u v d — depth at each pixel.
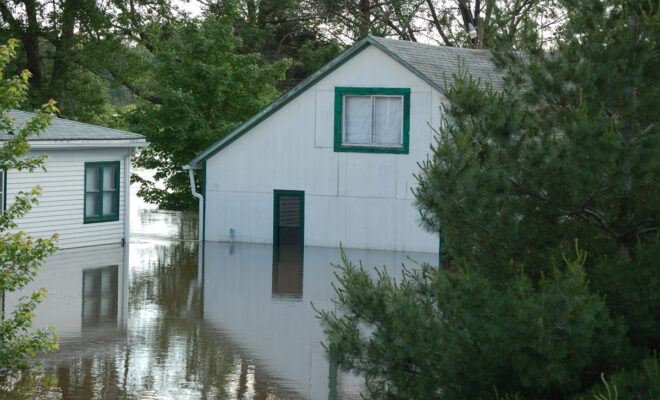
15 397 10.40
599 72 7.72
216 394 10.75
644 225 7.78
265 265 21.27
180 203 34.22
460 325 7.35
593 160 7.29
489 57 8.86
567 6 8.23
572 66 7.95
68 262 21.17
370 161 23.73
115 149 24.66
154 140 30.33
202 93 30.89
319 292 17.84
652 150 7.22
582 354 6.82
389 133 23.59
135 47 42.56
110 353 12.68
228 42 31.61
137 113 31.00
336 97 23.89
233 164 25.31
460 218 7.88
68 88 38.94
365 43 23.30
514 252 7.83
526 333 6.70
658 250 7.29
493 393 7.33
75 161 23.31
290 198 24.91
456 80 8.39
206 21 31.67
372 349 7.82
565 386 7.05
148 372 11.70
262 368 12.01
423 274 8.38
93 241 24.17
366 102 23.75
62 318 15.01
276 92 33.00
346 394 10.80
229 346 13.25
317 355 12.77
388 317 7.95
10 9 36.00
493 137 7.91
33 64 37.72
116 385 11.05
